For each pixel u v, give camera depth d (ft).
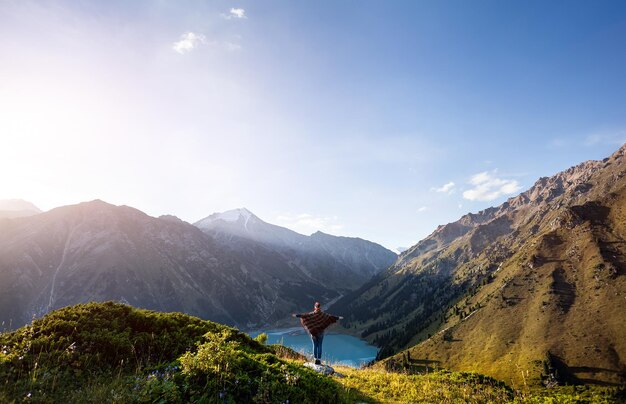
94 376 32.14
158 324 45.91
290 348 76.18
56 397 27.35
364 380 57.62
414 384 57.16
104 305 45.39
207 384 30.27
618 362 526.57
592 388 460.96
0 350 33.42
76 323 39.40
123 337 39.58
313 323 61.00
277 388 33.14
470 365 623.77
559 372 537.24
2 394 25.88
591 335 594.65
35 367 29.96
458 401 50.26
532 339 633.61
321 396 36.70
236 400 30.35
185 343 43.68
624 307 628.28
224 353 34.12
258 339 73.31
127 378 32.53
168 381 30.32
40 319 39.68
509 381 538.88
